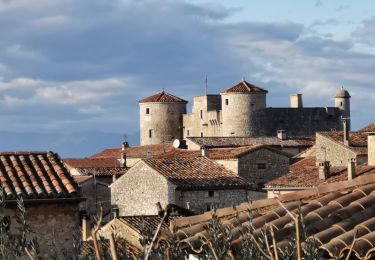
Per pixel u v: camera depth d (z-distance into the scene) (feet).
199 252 36.63
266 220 41.14
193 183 211.82
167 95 557.33
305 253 31.32
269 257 30.07
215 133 534.78
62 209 101.76
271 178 276.82
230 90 524.11
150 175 215.72
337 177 207.21
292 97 562.25
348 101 575.79
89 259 32.99
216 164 227.81
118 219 120.78
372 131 258.37
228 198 214.90
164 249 32.09
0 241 33.30
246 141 386.93
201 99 545.85
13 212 97.40
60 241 100.68
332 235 37.52
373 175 46.50
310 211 42.01
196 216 43.88
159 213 27.73
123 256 32.17
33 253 31.35
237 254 32.37
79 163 336.90
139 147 408.26
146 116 560.20
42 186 102.83
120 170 286.05
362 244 34.91
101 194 264.31
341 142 278.87
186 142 389.39
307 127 548.31
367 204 41.47
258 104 525.34
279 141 398.62
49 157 113.60
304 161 281.13
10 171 106.22
